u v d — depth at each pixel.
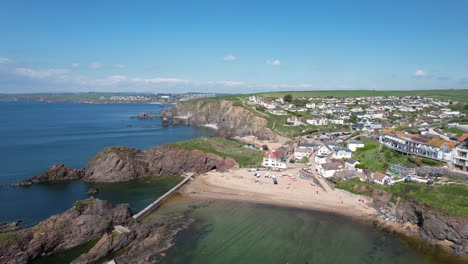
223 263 55.31
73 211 64.62
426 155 97.38
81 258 55.44
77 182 100.50
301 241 63.41
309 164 117.62
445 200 66.50
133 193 90.69
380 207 77.25
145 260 55.66
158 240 62.62
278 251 59.53
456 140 108.00
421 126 155.88
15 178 102.81
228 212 77.75
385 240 63.97
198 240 63.25
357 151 122.62
